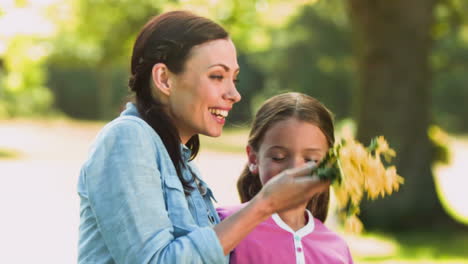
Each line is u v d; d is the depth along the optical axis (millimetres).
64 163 20984
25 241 9328
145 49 2260
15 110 40125
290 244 2633
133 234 1967
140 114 2250
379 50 11117
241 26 13891
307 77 34781
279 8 18422
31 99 40406
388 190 2064
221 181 16375
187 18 2252
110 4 17172
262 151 2645
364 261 9008
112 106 42969
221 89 2223
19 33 10070
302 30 32812
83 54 29875
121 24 18250
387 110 11141
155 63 2234
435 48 22484
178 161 2244
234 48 2289
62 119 41531
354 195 2020
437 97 36500
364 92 11289
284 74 35750
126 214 1978
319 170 1984
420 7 11117
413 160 11234
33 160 21688
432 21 11297
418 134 11258
